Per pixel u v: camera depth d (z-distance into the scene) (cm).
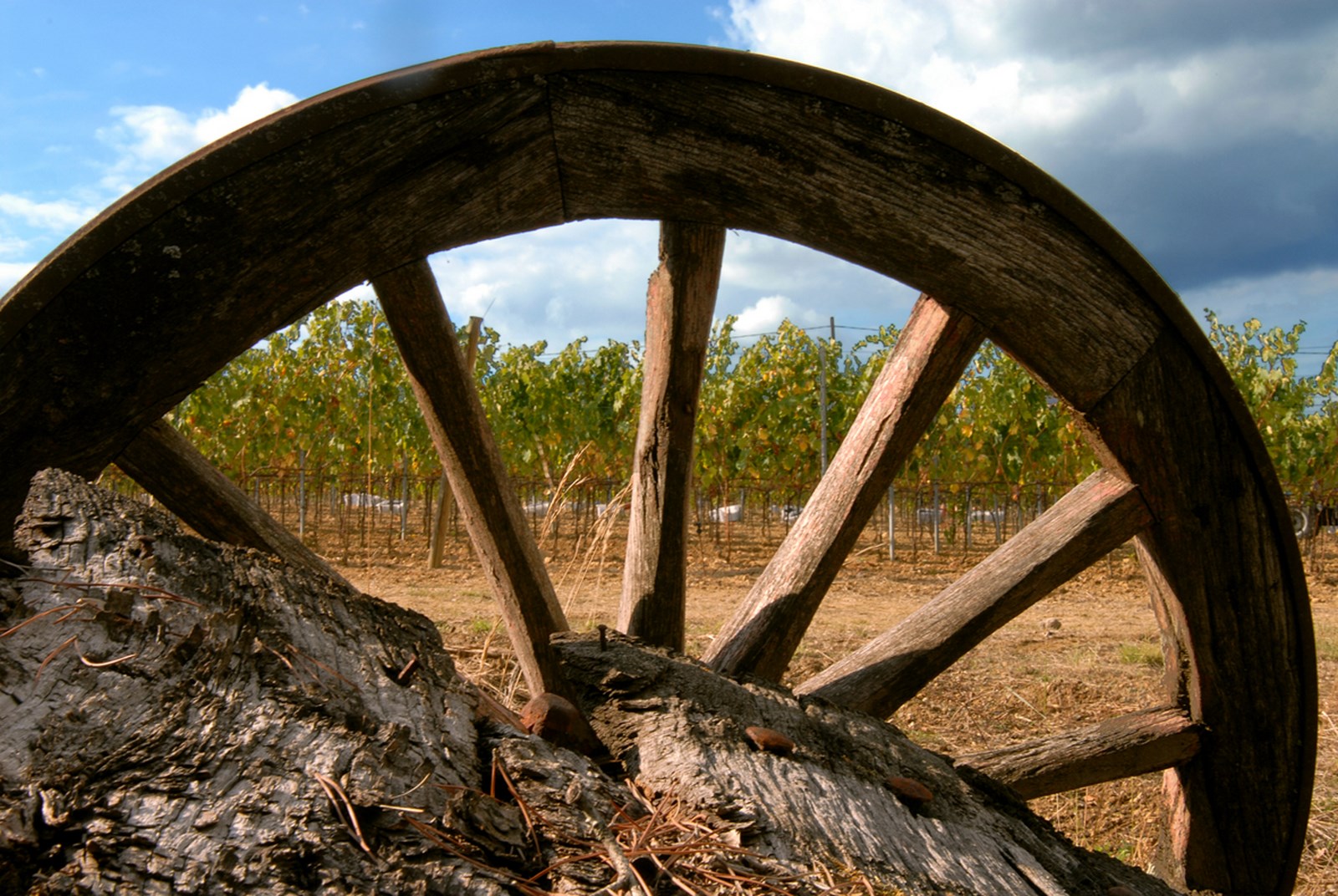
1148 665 587
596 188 177
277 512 1711
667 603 215
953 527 1449
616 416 1397
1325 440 1320
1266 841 238
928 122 182
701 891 111
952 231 188
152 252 160
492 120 170
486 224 175
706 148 177
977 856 148
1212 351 203
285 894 89
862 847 134
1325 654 625
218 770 101
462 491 202
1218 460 211
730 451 1380
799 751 160
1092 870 173
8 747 98
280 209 164
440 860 99
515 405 1420
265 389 1282
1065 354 199
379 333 1241
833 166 182
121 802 95
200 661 119
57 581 132
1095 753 229
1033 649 639
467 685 152
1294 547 217
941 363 213
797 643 218
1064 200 189
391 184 168
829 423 1381
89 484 158
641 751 152
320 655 131
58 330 159
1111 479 220
